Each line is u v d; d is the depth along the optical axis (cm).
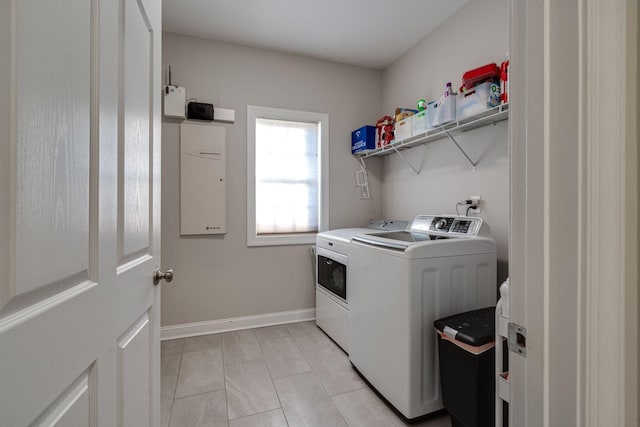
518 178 50
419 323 143
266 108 264
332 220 288
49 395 45
